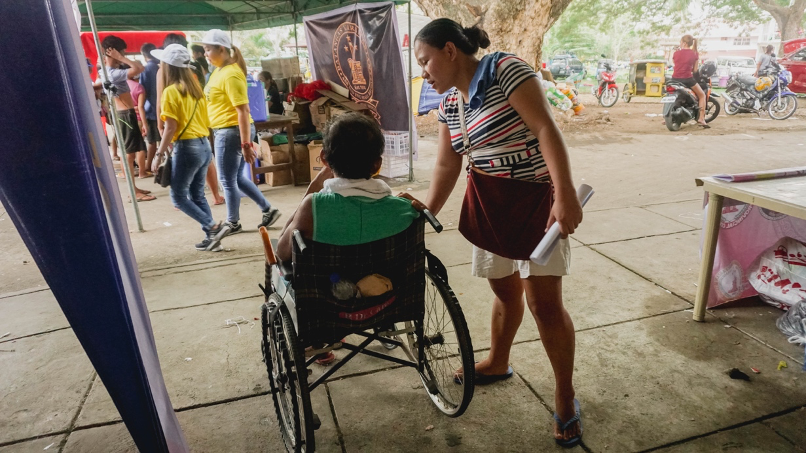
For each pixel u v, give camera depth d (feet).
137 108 23.59
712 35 137.39
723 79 64.80
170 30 34.83
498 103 6.12
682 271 12.55
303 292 6.07
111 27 33.01
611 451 7.00
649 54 133.59
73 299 5.15
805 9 77.56
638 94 55.72
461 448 7.15
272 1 29.99
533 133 5.98
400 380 8.69
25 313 11.40
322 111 22.81
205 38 14.49
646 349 9.33
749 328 9.91
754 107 38.01
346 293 6.14
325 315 6.34
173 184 14.17
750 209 10.16
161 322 10.79
